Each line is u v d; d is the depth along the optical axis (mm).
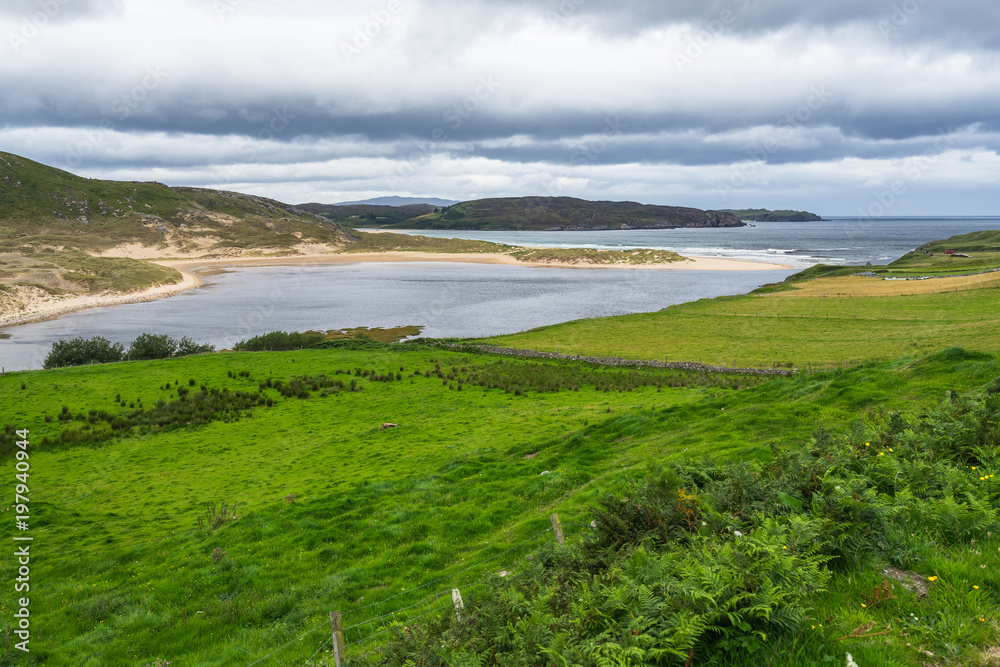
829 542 6094
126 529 24359
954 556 5930
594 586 5906
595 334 87562
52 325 113000
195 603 15156
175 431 45125
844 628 4812
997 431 9641
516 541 15391
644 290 149625
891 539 6281
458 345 80250
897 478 8148
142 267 187125
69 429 44562
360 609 13125
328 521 20141
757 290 130250
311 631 12516
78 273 162375
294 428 44594
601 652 4590
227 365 67875
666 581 5363
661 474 8461
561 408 43469
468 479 23453
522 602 6449
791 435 18359
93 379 60438
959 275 126938
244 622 13883
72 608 15438
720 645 4582
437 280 180375
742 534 6145
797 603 4812
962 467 9008
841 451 9516
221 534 20250
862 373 24172
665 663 4574
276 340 85875
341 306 131500
